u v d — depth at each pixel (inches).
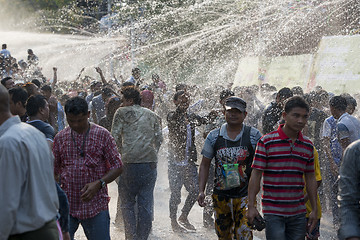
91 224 261.9
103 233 262.4
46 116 285.3
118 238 370.6
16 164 176.7
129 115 337.7
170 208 396.8
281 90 378.9
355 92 617.6
